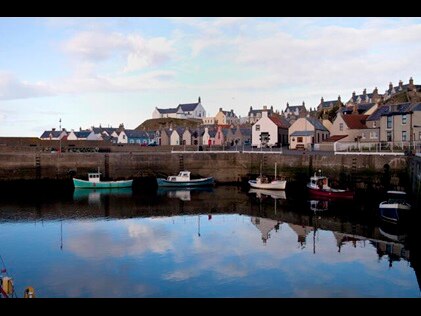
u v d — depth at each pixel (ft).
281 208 115.96
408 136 175.01
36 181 165.17
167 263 66.18
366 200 128.88
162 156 180.75
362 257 68.33
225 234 84.89
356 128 202.08
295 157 164.55
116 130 335.47
